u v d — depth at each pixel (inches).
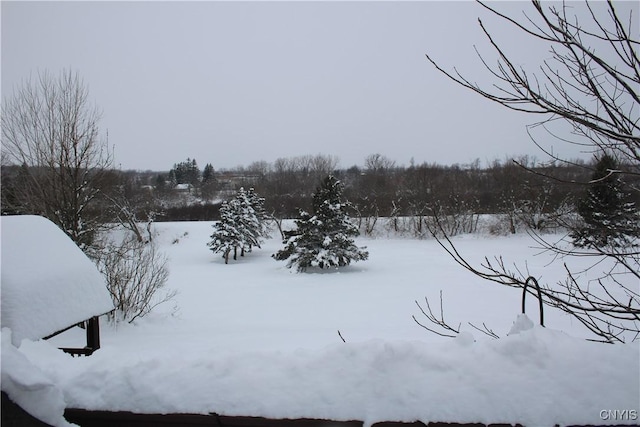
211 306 708.0
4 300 172.1
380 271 1069.1
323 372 101.3
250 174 3528.5
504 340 103.1
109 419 102.3
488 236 1598.2
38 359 119.6
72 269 233.3
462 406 93.4
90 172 679.7
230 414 98.0
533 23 107.7
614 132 103.8
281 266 1277.1
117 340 453.7
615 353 98.8
